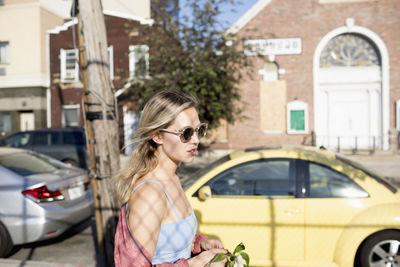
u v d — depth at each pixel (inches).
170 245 50.6
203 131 56.1
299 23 609.9
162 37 343.0
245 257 54.2
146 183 49.9
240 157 144.4
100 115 135.6
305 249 128.2
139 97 333.1
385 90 603.2
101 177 136.3
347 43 621.6
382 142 608.7
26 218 161.0
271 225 130.2
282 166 152.9
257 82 616.4
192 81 289.9
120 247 47.1
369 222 123.8
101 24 137.4
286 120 614.5
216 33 323.6
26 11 695.1
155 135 54.1
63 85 702.5
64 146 418.6
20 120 717.9
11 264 134.5
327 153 149.8
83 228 217.8
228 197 135.9
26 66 697.0
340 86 626.2
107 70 139.0
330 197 130.4
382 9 596.7
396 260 122.4
